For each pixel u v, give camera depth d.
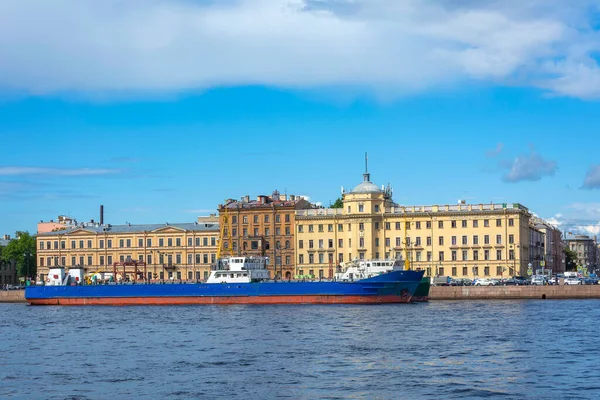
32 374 73.50
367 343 90.75
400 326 110.50
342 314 134.62
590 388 63.31
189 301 176.00
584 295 180.00
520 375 68.94
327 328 109.00
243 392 63.34
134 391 64.62
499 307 150.25
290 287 169.88
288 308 155.12
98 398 62.38
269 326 114.00
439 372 70.62
